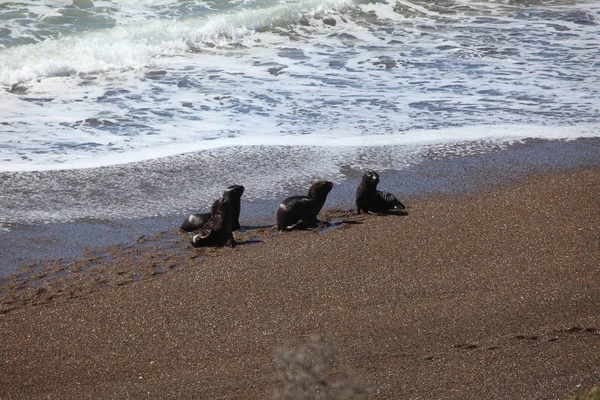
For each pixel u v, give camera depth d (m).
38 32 63.38
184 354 24.36
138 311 27.42
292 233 34.75
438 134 47.06
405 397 20.05
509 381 20.73
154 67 59.12
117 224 35.72
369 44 66.94
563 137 46.72
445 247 32.44
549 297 27.38
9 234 34.16
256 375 22.39
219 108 51.16
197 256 32.41
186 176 41.06
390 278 29.67
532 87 55.88
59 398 21.80
